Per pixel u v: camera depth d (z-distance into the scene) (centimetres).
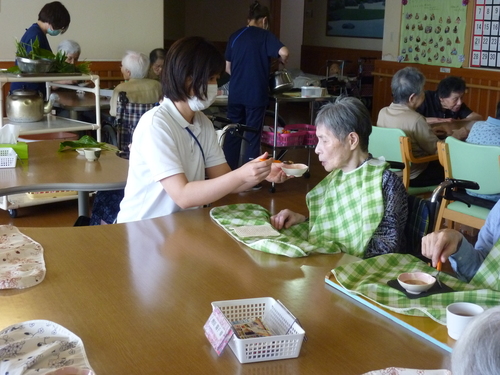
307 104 1060
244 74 509
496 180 313
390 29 789
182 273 169
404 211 209
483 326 75
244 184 214
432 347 132
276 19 1055
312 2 1060
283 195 506
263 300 142
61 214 437
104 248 186
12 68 417
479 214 325
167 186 212
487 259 171
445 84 456
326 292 159
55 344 128
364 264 169
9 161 293
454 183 222
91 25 627
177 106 222
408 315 144
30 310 146
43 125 412
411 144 377
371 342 134
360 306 151
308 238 216
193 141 228
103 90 551
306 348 131
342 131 208
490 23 666
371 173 208
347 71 991
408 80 382
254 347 124
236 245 192
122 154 409
